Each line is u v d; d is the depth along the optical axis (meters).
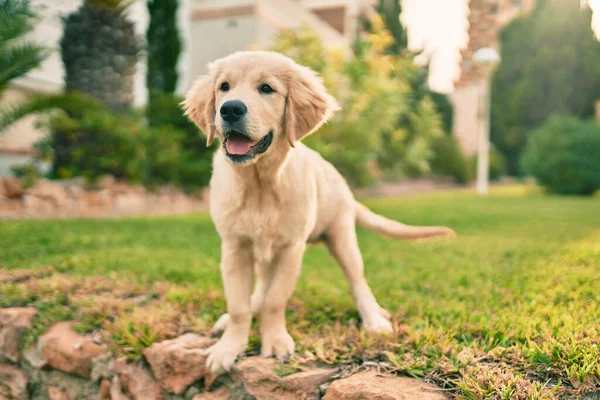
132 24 4.01
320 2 8.14
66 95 2.86
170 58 5.13
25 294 1.29
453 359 0.96
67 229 2.17
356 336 1.07
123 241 1.93
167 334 1.11
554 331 1.00
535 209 3.71
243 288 1.04
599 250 1.64
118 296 1.29
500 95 10.26
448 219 2.95
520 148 10.27
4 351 1.23
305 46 4.39
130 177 3.64
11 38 2.30
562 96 9.52
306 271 1.63
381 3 7.59
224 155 0.98
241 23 5.79
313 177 1.07
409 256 1.80
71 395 1.16
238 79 1.00
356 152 4.41
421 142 5.74
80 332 1.17
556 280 1.34
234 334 1.04
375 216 1.27
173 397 1.05
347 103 4.46
